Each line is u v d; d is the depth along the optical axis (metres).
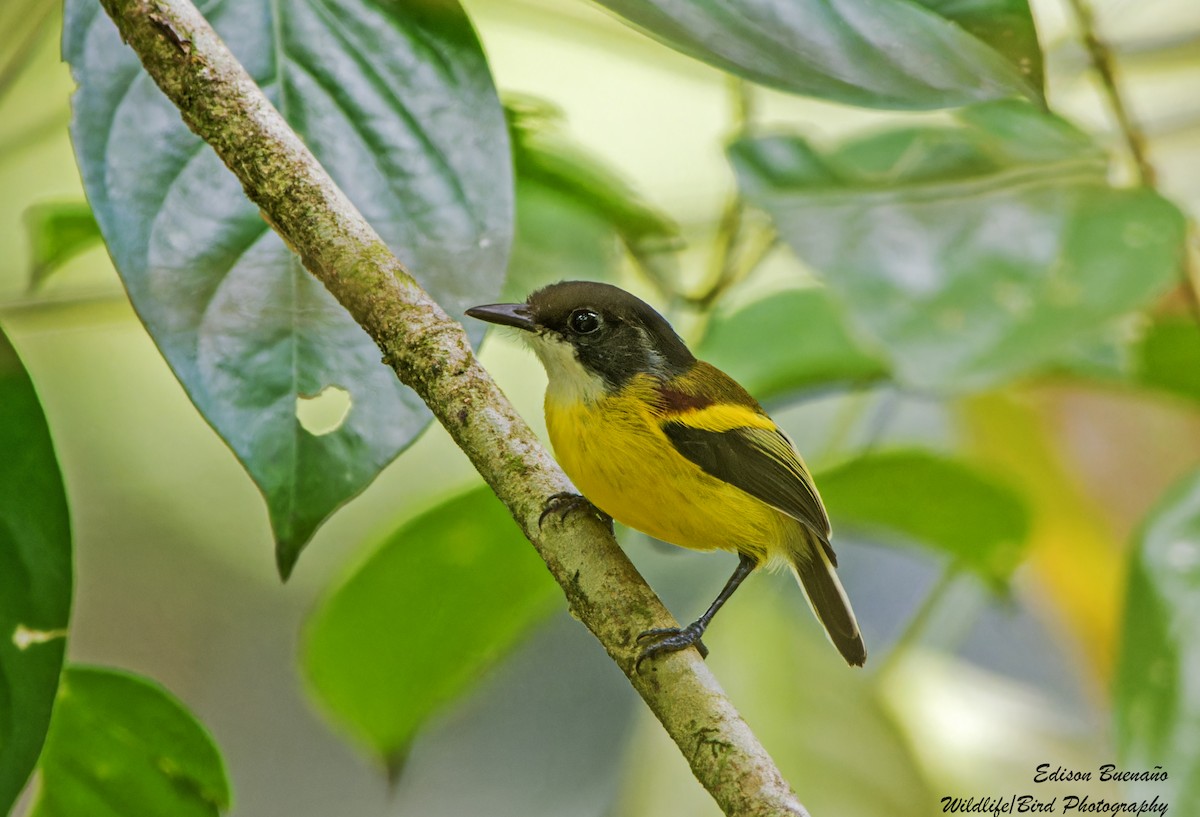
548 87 3.22
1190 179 3.19
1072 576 3.19
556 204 3.15
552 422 3.11
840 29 3.05
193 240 3.05
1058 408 3.18
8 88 3.12
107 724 3.08
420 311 3.05
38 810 3.08
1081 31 3.13
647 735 3.14
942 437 3.20
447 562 3.12
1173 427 3.18
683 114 3.22
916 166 3.10
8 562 3.05
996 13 3.06
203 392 3.05
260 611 3.24
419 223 3.06
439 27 3.07
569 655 3.24
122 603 3.23
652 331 3.12
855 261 3.08
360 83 3.06
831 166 3.10
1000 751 3.14
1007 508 3.14
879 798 3.13
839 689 3.14
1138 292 3.08
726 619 3.14
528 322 3.11
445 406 3.05
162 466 3.23
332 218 3.05
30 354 3.21
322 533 3.22
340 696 3.12
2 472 3.05
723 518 3.11
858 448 3.14
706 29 3.05
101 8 3.06
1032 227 3.08
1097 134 3.13
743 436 3.11
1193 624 3.08
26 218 3.13
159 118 3.06
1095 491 3.18
